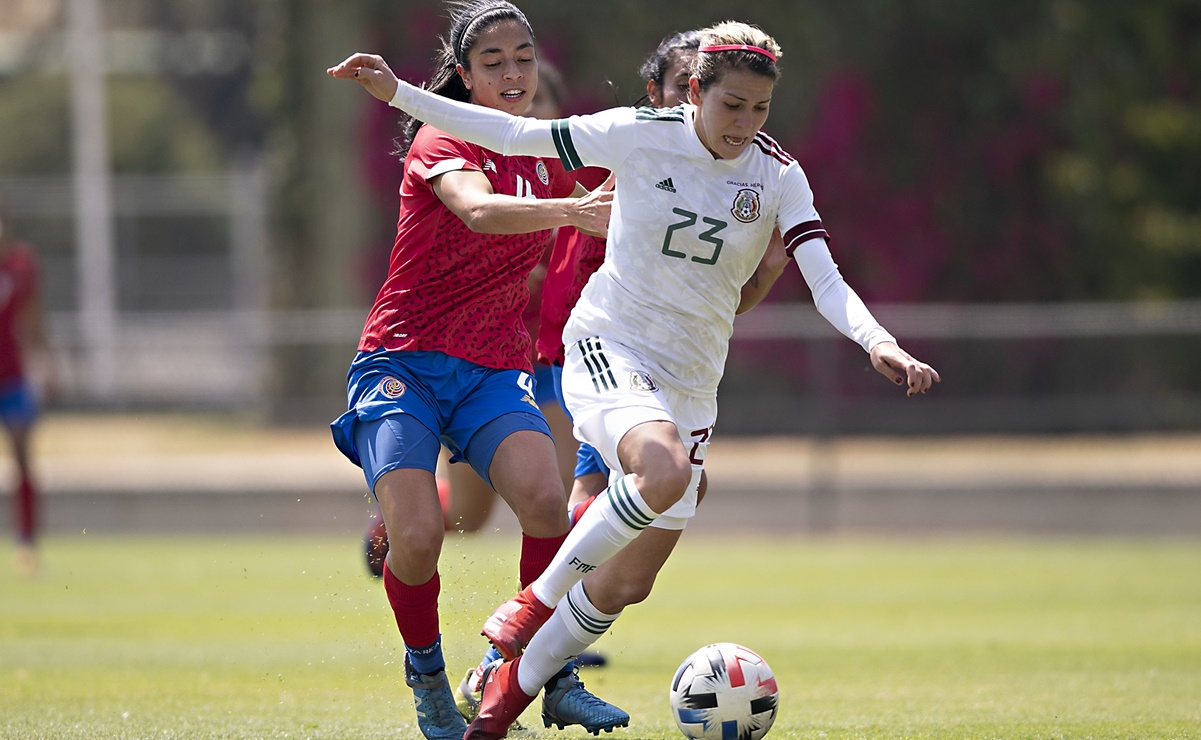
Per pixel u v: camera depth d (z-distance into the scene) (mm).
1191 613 32969
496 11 17141
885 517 52156
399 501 15672
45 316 86188
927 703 19578
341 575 40406
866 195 69938
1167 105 68625
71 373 62781
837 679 22531
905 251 69812
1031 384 52938
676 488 14656
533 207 15344
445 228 16406
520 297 17094
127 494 53625
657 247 15672
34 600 35219
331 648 26609
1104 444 52406
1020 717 18062
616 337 15906
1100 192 68625
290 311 78125
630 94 71688
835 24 70062
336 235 76625
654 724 17938
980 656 25688
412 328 16469
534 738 17172
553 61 71500
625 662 24984
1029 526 51594
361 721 18141
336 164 76438
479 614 30078
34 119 143500
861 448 53156
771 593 37156
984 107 69312
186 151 151000
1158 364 52281
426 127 16891
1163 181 68875
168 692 20750
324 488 53219
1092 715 18234
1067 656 25609
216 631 29328
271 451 58469
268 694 20750
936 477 52406
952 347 53219
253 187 90375
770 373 55312
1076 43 68812
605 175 20406
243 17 142125
